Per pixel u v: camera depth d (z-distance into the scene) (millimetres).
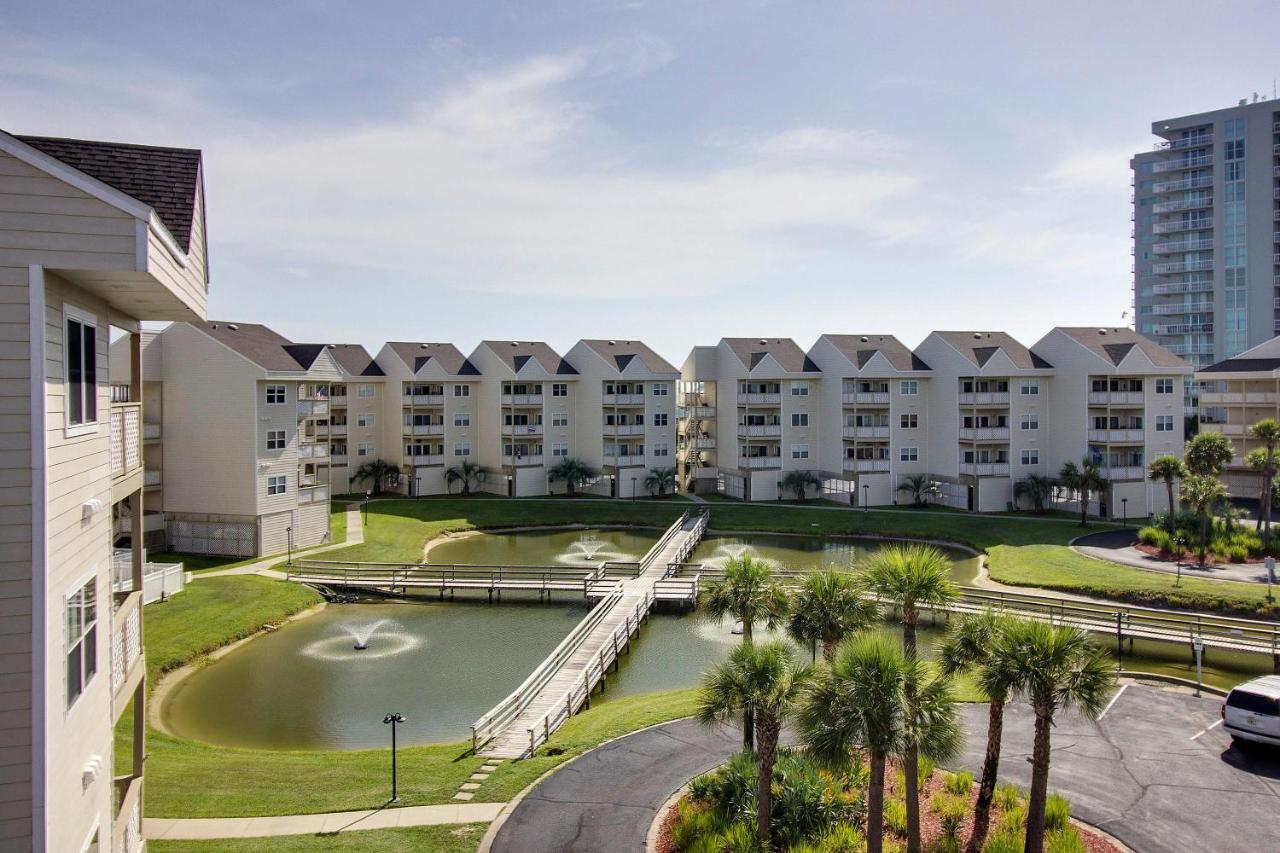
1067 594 42750
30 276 9734
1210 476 48469
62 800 10219
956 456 70562
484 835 17391
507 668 33094
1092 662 15898
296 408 52562
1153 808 18766
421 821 18031
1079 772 20703
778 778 18609
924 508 70750
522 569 47875
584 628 35562
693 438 84875
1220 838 17484
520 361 78312
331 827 17688
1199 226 100500
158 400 50656
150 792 19547
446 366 79875
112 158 12820
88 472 11656
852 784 19156
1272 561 40281
